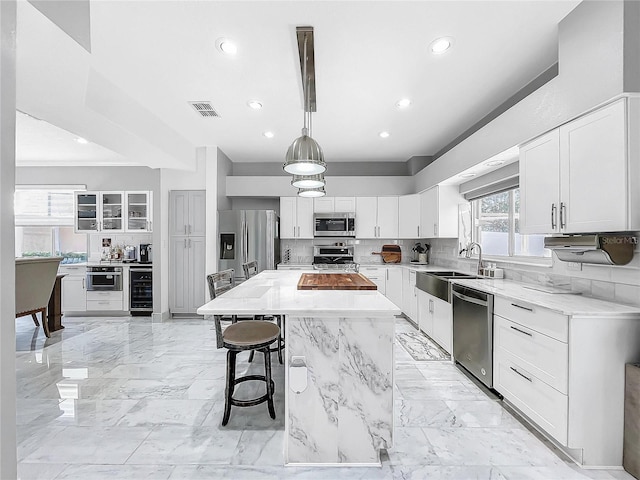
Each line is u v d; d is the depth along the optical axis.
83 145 4.29
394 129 3.79
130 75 2.54
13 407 0.88
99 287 4.95
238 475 1.59
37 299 3.78
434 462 1.69
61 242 5.60
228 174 5.18
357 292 2.17
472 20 1.92
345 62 2.35
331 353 1.68
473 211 4.06
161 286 4.71
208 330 4.25
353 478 1.58
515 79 2.61
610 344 1.66
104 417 2.12
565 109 1.93
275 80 2.63
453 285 3.04
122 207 5.10
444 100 2.99
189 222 4.82
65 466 1.65
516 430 1.98
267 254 4.66
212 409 2.22
